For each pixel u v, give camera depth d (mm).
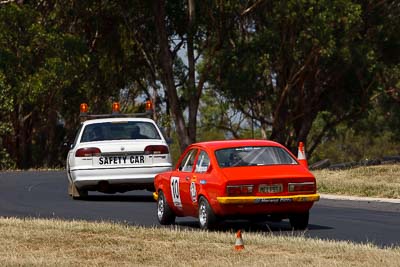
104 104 197000
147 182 73125
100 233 49062
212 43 174875
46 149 195500
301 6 164250
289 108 192750
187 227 55531
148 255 41125
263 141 54094
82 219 60625
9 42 171750
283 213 51344
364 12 181625
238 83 174000
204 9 172000
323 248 42281
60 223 53688
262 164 52031
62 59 172500
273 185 50812
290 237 46844
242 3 174000
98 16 186625
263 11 175875
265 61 171250
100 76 193500
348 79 193750
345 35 168875
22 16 170625
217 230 51781
